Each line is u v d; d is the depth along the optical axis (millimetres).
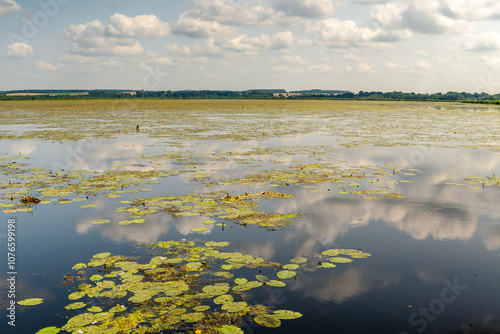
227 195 10797
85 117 42594
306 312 5465
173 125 33062
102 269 6734
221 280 6344
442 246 7758
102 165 15633
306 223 8977
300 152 18766
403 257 7266
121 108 62719
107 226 8781
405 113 53500
